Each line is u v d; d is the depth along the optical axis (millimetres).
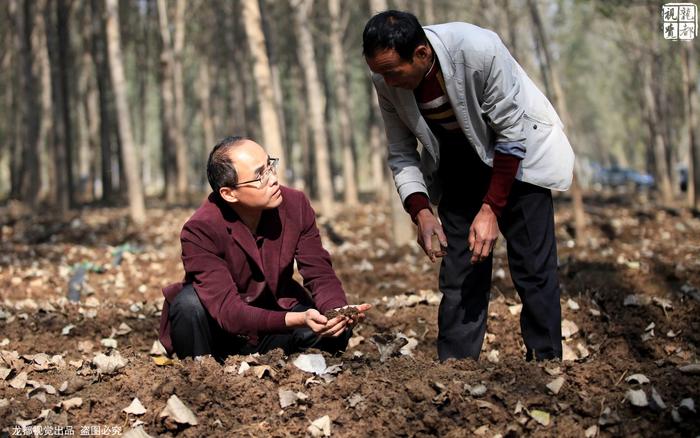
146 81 26219
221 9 23188
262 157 3607
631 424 3184
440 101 3457
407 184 3783
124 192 23016
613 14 11531
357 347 5016
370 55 3258
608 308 5527
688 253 8539
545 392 3396
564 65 25703
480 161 3693
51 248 10508
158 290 7551
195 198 23328
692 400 3193
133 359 4109
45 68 19266
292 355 3928
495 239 3471
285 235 3822
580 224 9703
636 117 29156
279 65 25859
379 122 18062
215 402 3535
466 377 3535
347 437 3285
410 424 3297
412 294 6590
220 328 3936
